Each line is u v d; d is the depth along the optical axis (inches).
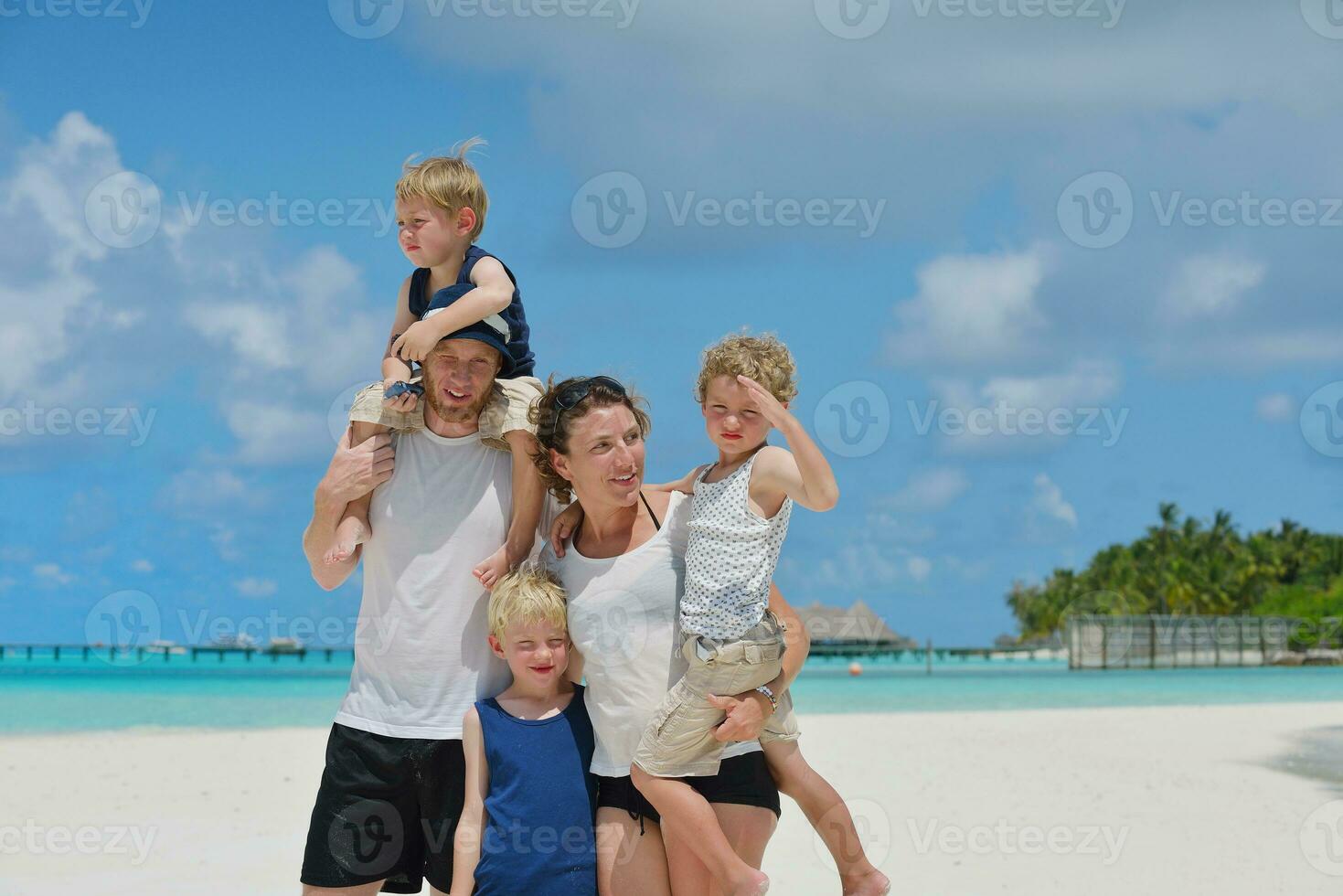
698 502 156.3
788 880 299.4
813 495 143.6
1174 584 3476.9
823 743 633.0
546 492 163.3
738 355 158.2
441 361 153.9
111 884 281.6
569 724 153.6
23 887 278.7
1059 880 304.5
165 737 649.0
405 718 153.3
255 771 492.7
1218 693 1357.0
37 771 489.1
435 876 152.8
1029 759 561.3
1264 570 3390.7
